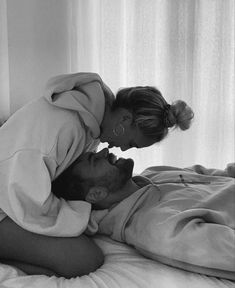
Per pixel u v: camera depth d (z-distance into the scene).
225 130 2.67
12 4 2.25
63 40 2.35
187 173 1.57
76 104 1.28
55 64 2.35
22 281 1.10
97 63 2.42
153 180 1.54
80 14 2.36
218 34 2.55
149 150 2.49
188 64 2.53
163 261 1.20
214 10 2.54
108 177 1.34
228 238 1.10
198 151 2.64
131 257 1.25
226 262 1.09
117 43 2.42
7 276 1.14
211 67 2.58
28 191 1.18
